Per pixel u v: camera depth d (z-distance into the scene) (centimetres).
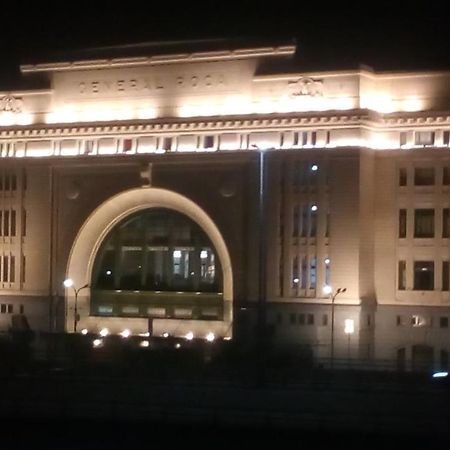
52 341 13200
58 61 15450
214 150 14525
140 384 10250
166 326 15038
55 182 15375
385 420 8562
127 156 14925
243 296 14450
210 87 14700
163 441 8712
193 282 14975
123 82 15150
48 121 15525
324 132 14012
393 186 14075
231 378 10706
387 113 14150
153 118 14912
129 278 15325
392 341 13938
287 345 13150
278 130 14238
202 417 8794
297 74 14262
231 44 14575
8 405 9244
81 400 9506
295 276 14175
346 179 13888
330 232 13988
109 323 15325
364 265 13975
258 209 14350
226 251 14562
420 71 14050
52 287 15350
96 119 15300
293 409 9075
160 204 15062
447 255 13825
